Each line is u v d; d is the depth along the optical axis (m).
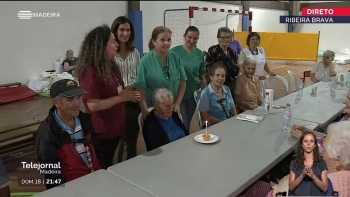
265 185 1.68
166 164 1.55
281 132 2.01
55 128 1.49
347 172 1.42
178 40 3.54
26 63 2.43
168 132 2.01
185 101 2.74
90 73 1.72
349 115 2.12
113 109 1.93
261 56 3.22
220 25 4.30
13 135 2.19
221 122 2.25
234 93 2.81
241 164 1.54
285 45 3.39
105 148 1.98
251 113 2.48
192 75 2.70
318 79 3.27
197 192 1.28
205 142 1.81
